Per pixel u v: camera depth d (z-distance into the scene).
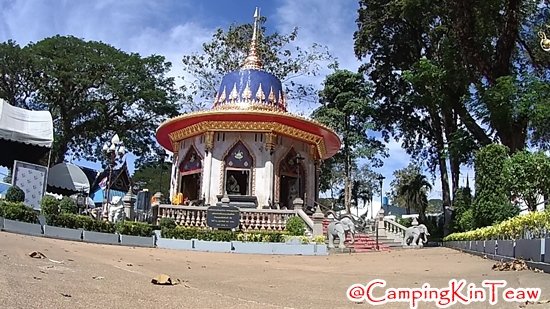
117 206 25.44
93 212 28.53
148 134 51.88
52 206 18.88
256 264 14.45
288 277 10.72
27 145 30.20
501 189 20.94
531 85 26.91
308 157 32.38
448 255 18.33
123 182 44.75
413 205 54.31
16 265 8.21
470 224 24.59
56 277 7.49
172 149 35.03
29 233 17.23
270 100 32.22
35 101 48.56
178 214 25.36
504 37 29.34
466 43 29.16
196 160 31.33
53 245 13.97
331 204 56.81
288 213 25.14
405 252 21.27
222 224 23.50
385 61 44.53
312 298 7.52
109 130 50.84
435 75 31.06
